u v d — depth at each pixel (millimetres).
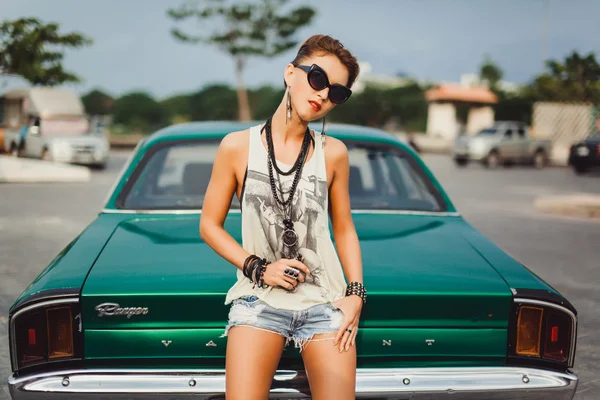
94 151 17281
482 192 13594
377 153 3691
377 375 2152
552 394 2211
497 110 35344
